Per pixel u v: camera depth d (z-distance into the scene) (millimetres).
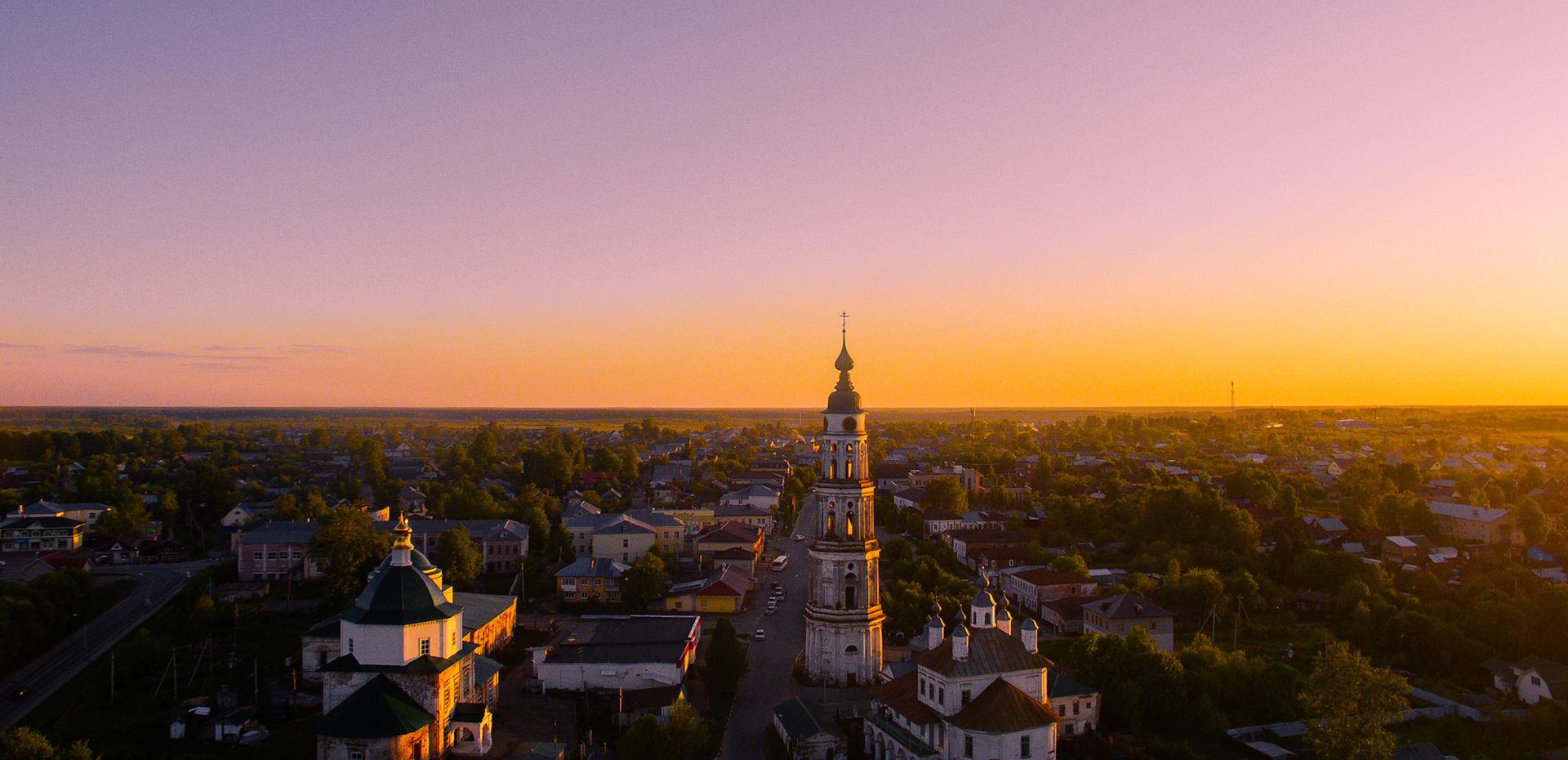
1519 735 99875
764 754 92562
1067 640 137250
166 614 148000
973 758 78375
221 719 96875
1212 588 149375
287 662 119750
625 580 157125
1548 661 113188
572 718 101438
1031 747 78938
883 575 167750
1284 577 173125
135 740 95438
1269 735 98250
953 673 82875
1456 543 198000
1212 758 94250
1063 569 165125
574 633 140125
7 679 117875
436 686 84938
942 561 181750
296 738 95500
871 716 93375
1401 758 85875
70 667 122688
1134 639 105562
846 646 109688
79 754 81500
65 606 138750
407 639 85312
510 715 102188
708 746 94500
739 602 159250
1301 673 120562
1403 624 127688
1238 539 184625
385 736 79000
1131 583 161375
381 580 88500
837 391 110938
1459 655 121500
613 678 110250
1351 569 158125
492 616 125625
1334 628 142625
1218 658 111500
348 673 84562
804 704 96688
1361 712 86938
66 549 198125
